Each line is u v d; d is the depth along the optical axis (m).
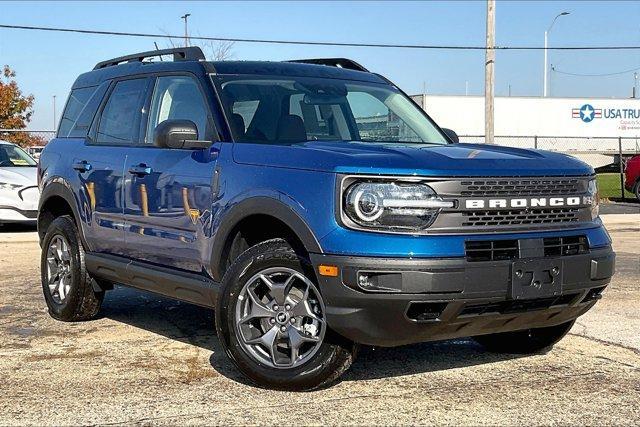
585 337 6.52
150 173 5.99
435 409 4.62
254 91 5.91
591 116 50.09
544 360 5.79
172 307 7.79
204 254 5.45
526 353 5.96
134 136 6.49
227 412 4.55
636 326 6.93
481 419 4.45
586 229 5.07
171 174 5.78
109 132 6.83
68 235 6.99
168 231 5.81
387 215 4.51
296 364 4.84
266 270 4.91
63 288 7.11
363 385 5.09
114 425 4.36
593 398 4.85
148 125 6.38
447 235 4.53
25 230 14.75
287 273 4.85
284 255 4.84
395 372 5.42
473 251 4.57
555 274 4.78
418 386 5.08
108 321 7.13
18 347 6.13
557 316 5.06
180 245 5.70
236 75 6.02
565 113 49.75
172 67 6.33
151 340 6.39
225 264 5.36
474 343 6.31
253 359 4.94
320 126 5.91
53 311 7.16
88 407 4.66
